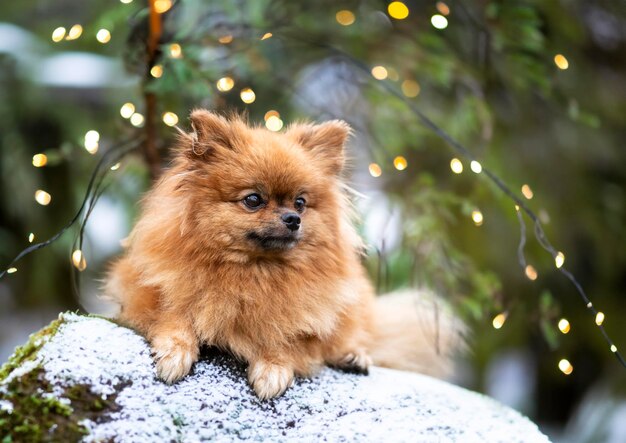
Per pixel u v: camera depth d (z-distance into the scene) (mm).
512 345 1786
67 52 1556
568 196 1607
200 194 885
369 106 1369
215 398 842
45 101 1479
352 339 958
